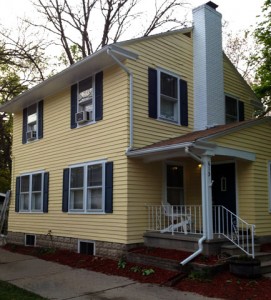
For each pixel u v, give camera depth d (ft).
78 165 40.73
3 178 87.35
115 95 36.88
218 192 38.70
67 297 24.52
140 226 34.96
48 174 45.80
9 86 76.28
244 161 36.78
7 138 84.53
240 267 26.45
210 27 44.47
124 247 33.65
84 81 41.34
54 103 46.24
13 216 52.75
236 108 48.93
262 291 24.11
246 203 36.40
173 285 26.43
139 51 37.47
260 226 36.17
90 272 31.96
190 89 42.88
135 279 28.76
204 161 31.32
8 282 28.89
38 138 48.55
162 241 33.24
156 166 37.27
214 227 37.50
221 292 24.26
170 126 39.37
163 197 37.37
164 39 40.47
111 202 35.76
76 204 40.86
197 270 27.48
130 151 34.53
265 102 57.36
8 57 68.49
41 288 26.91
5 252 45.65
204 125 41.78
